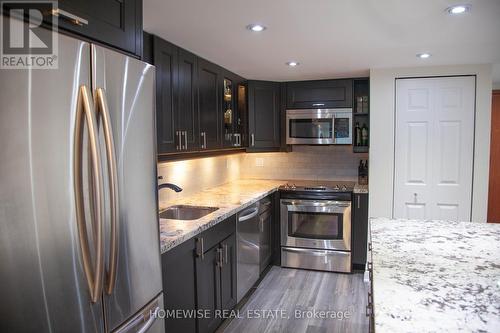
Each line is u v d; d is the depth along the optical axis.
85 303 1.20
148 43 2.36
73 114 1.15
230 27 2.25
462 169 3.54
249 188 3.96
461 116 3.51
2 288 0.96
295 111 4.20
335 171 4.50
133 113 1.46
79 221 1.16
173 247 2.00
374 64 3.41
